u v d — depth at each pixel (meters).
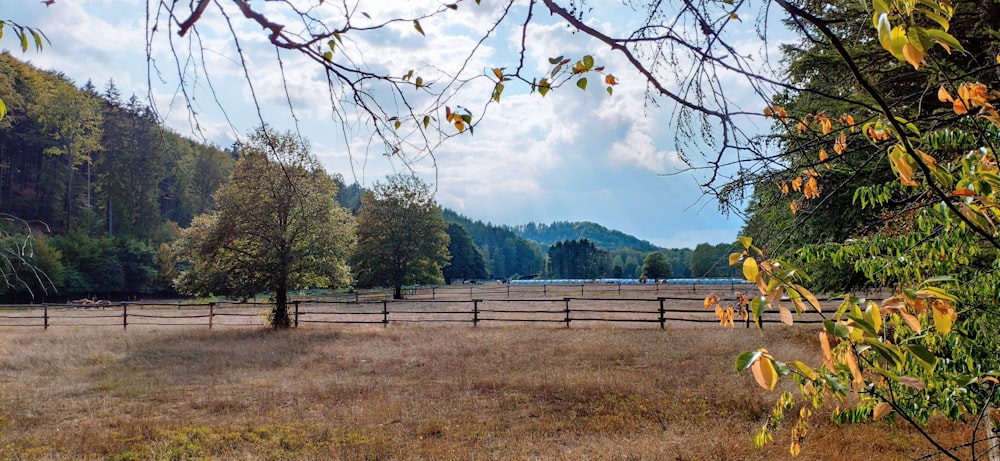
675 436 6.95
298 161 17.58
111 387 10.25
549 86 1.62
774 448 6.25
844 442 6.25
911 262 2.90
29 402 9.16
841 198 5.70
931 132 2.28
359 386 9.94
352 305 31.20
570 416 7.98
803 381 2.43
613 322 19.19
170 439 7.19
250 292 18.88
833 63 5.02
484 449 6.75
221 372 11.52
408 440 7.12
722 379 9.50
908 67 4.77
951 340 2.71
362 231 39.09
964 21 4.78
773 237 2.69
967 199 1.55
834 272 8.27
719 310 2.24
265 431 7.52
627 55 1.46
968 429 6.13
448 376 10.70
